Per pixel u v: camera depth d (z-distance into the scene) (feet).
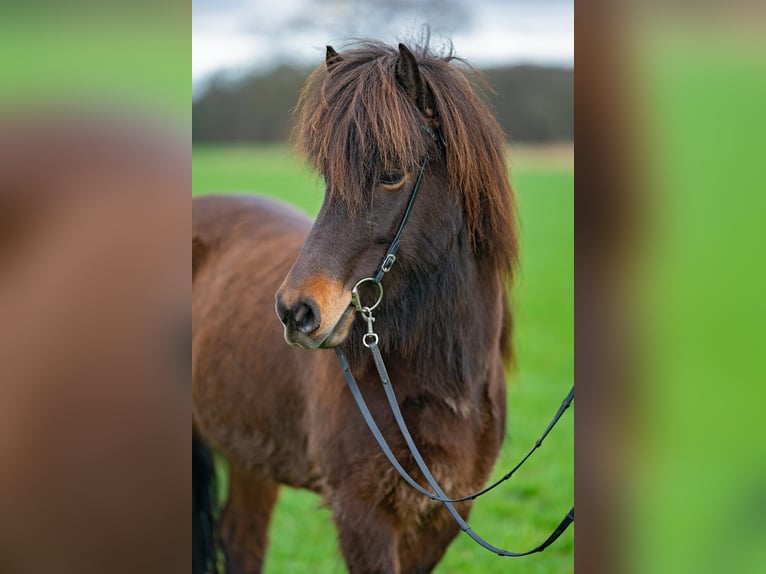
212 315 11.97
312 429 9.73
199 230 13.07
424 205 8.18
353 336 8.61
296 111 8.82
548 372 24.02
